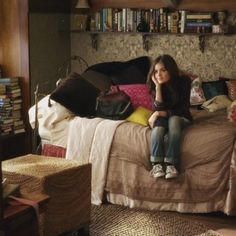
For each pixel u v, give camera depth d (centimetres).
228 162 328
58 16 518
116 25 504
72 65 544
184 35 493
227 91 461
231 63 477
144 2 500
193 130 345
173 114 354
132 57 519
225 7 469
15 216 189
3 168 279
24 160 301
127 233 305
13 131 455
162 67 359
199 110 446
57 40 519
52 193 269
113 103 384
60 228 278
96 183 362
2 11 468
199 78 478
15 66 471
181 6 485
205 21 466
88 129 371
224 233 307
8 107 448
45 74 499
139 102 421
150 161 345
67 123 393
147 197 349
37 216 201
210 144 330
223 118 401
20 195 212
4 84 450
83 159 368
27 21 459
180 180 340
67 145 381
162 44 503
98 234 304
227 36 474
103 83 458
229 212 327
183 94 364
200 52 488
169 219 330
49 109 401
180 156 339
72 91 403
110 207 354
